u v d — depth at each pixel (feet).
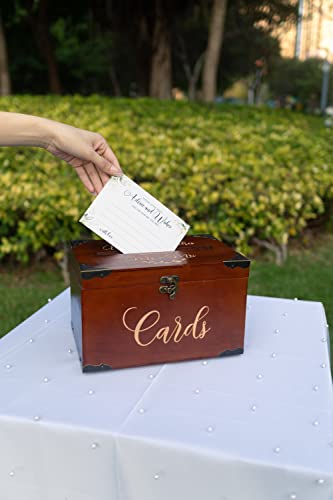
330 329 10.00
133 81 70.23
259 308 5.11
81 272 3.46
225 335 3.95
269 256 13.85
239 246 12.37
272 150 14.15
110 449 3.00
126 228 3.89
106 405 3.28
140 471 2.99
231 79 60.18
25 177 11.85
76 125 15.35
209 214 12.25
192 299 3.77
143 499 3.05
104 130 14.55
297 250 14.67
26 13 43.86
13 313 10.55
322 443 2.92
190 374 3.71
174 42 51.67
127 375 3.68
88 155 3.85
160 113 18.89
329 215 15.34
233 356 4.02
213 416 3.17
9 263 13.23
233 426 3.07
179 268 3.67
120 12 39.45
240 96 97.81
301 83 84.07
